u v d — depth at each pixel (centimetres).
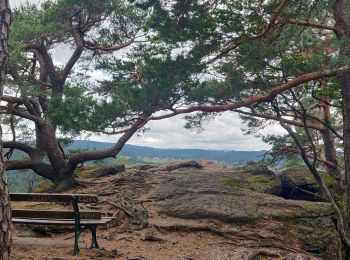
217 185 1480
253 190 1530
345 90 1082
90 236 961
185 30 1039
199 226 1061
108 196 1441
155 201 1345
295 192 1770
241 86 1100
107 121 1032
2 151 382
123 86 1061
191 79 1020
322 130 1706
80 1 1727
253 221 1117
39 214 788
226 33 1055
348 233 968
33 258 698
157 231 1042
